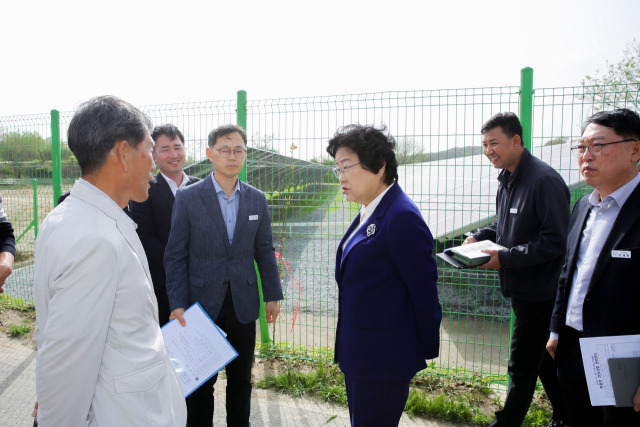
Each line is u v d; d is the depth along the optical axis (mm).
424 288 1721
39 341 1242
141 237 2848
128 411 1177
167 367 1374
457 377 3363
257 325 4656
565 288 2076
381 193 1900
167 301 2887
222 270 2451
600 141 1789
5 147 5293
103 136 1241
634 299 1696
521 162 2529
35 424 1924
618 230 1762
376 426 1785
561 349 2082
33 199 5184
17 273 5848
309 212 3857
